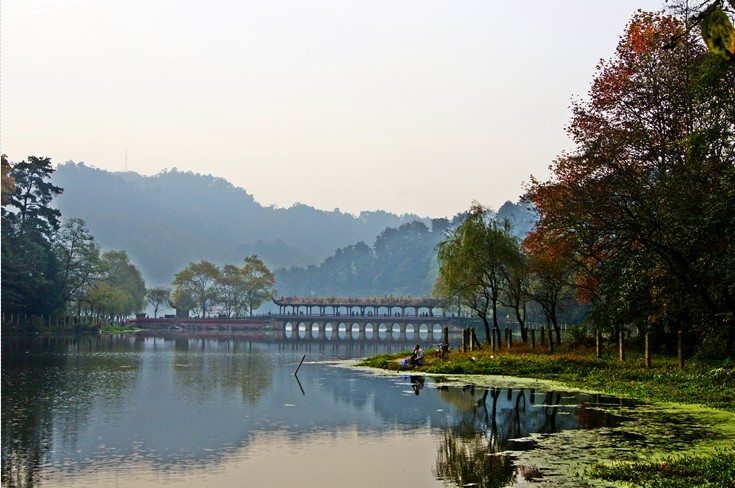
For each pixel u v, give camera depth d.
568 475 17.05
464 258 60.19
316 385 38.12
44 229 122.00
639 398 30.78
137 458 19.48
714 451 19.50
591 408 27.97
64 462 18.94
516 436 22.34
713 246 38.62
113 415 26.92
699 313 41.50
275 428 24.25
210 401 31.19
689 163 39.81
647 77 45.84
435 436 22.66
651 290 43.06
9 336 97.94
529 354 50.47
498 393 33.59
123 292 164.75
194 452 20.30
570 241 48.81
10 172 114.69
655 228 42.50
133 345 88.31
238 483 16.86
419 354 49.97
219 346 92.88
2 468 18.23
